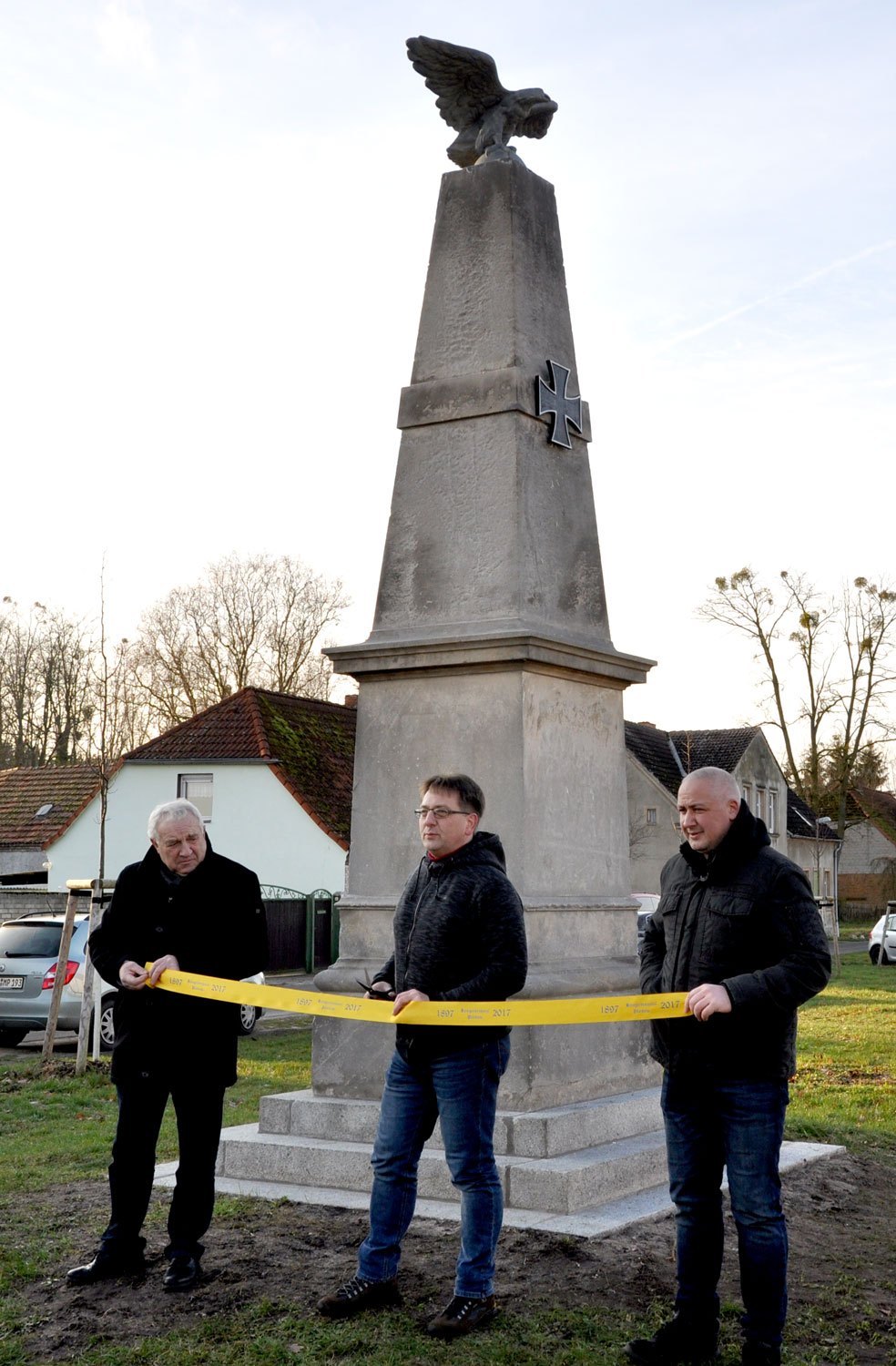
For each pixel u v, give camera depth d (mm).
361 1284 4961
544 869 7203
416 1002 4832
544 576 7648
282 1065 13977
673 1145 4695
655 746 51469
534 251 8172
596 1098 7145
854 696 44031
